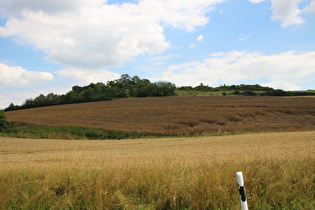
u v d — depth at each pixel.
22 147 23.61
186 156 10.86
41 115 55.03
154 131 33.12
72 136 33.12
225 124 37.34
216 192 5.29
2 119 37.06
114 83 128.75
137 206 5.29
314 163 6.66
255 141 19.38
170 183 5.64
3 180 6.41
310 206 4.96
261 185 5.75
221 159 8.16
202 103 58.81
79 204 5.53
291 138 20.03
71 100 88.25
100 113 52.12
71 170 6.80
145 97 90.88
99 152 16.97
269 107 47.06
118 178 5.96
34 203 5.51
